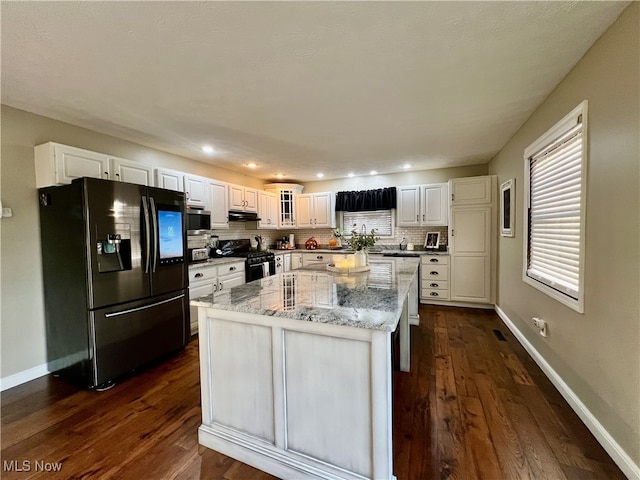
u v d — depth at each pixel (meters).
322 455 1.42
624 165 1.44
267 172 5.20
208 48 1.65
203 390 1.71
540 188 2.58
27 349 2.46
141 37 1.54
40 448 1.69
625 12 1.40
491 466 1.51
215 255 4.49
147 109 2.45
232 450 1.62
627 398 1.44
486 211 4.28
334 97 2.29
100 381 2.32
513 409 1.98
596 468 1.49
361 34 1.54
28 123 2.46
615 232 1.52
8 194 2.35
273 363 1.51
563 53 1.75
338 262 2.74
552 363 2.32
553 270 2.30
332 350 1.38
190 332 3.20
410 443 1.68
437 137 3.31
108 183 2.39
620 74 1.46
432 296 4.67
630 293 1.41
